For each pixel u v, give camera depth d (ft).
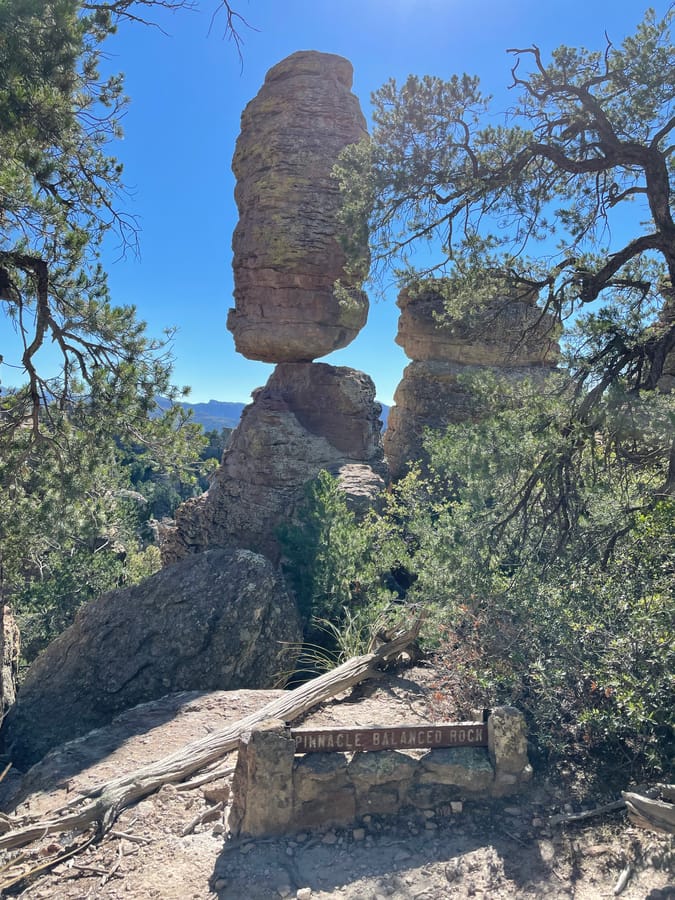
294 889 16.58
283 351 72.79
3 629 42.39
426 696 28.55
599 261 31.45
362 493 59.77
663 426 23.25
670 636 21.13
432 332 77.20
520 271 33.58
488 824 18.89
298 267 70.90
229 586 42.14
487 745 20.59
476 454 27.86
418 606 33.40
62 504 33.32
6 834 19.54
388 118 32.63
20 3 22.43
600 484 26.27
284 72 73.51
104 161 31.42
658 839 17.35
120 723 29.40
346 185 35.06
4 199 26.03
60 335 31.60
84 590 65.10
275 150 70.95
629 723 20.34
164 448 33.76
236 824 19.21
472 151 31.35
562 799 19.75
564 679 23.70
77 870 18.13
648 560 25.57
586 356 26.99
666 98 28.78
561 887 16.11
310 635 44.62
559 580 26.63
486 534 30.55
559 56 30.83
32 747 34.32
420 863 17.42
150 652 38.93
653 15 28.37
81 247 29.53
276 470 65.92
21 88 23.90
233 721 29.22
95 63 29.63
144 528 116.37
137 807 21.11
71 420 33.12
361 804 19.42
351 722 26.17
